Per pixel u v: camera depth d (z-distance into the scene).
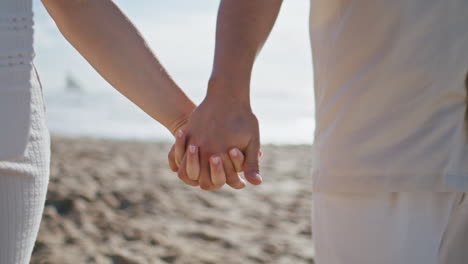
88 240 2.41
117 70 1.15
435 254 0.94
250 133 1.08
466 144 0.92
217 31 1.06
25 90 0.88
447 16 0.90
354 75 0.96
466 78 0.91
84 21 1.12
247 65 1.06
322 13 0.99
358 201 0.97
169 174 3.71
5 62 0.86
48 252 2.26
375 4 0.93
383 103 0.94
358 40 0.95
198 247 2.38
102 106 13.78
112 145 5.12
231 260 2.24
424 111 0.92
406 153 0.93
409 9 0.91
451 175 0.92
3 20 0.86
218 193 3.26
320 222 1.02
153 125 9.41
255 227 2.66
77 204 2.83
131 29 1.15
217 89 1.06
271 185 3.55
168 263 2.21
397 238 0.95
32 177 0.90
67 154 4.38
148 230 2.55
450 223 0.94
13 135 0.87
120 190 3.17
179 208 2.94
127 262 2.19
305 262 2.23
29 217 0.91
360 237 0.97
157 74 1.17
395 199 0.95
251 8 1.04
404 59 0.92
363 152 0.95
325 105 0.99
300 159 4.63
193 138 1.08
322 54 1.00
